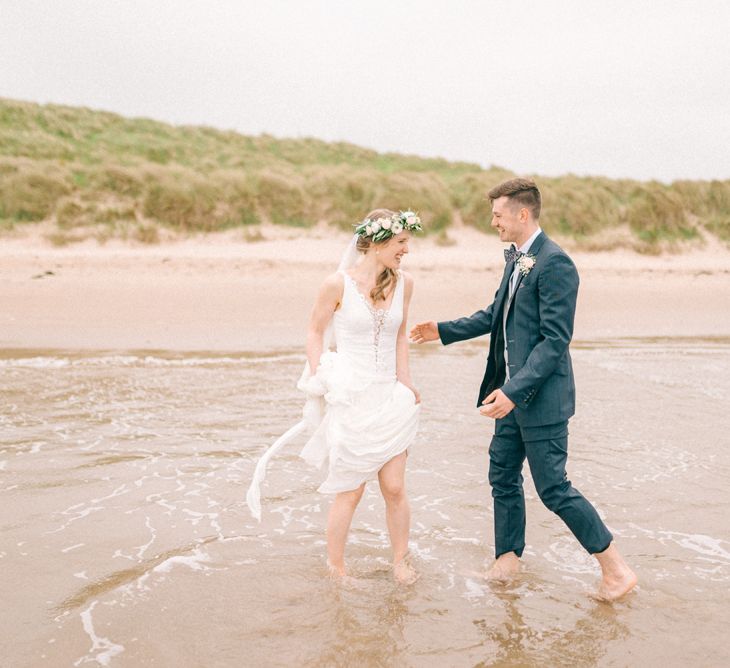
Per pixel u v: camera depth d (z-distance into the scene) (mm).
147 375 7164
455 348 9539
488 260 16859
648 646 2791
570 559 3592
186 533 3688
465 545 3709
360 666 2615
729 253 20844
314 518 3969
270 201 18312
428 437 5457
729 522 3965
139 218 16812
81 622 2818
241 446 5078
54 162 18672
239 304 11391
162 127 27391
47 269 12578
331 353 3391
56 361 7664
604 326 11914
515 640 2826
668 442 5379
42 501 3990
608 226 21125
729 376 7895
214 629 2820
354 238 3441
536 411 3158
